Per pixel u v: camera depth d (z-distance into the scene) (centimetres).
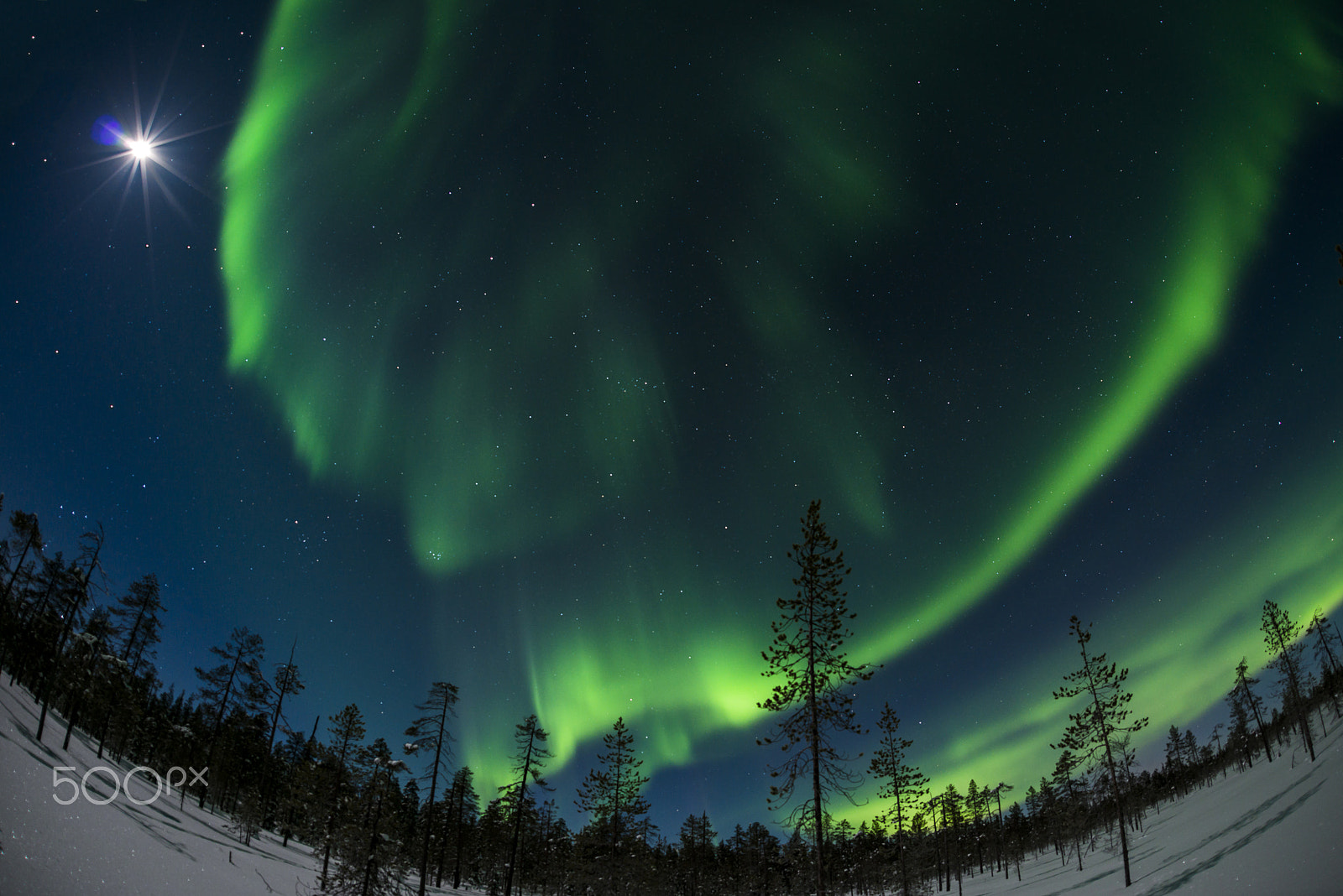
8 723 2886
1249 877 2147
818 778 2178
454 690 3772
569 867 4231
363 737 3988
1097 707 3475
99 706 3906
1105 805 3788
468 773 5312
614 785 4144
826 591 2389
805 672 2297
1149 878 3023
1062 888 4056
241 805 4103
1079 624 3631
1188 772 7875
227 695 4600
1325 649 5675
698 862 5944
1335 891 1680
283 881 3081
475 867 5812
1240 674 6731
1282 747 5847
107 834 2267
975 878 7050
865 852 4772
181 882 2239
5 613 3412
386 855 2758
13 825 1828
